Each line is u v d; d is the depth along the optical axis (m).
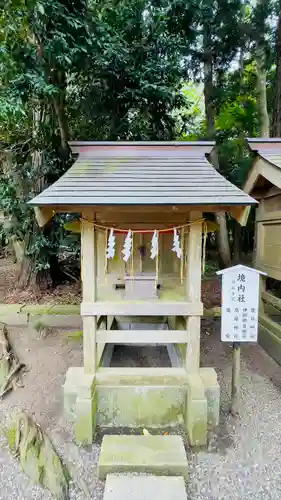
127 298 2.73
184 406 2.72
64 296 5.51
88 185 2.47
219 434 2.61
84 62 3.96
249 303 2.62
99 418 2.72
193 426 2.49
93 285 2.62
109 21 4.46
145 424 2.73
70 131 5.14
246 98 7.03
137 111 5.29
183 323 3.43
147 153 2.91
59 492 2.05
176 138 6.23
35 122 4.84
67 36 3.37
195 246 2.58
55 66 3.87
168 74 4.98
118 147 2.90
